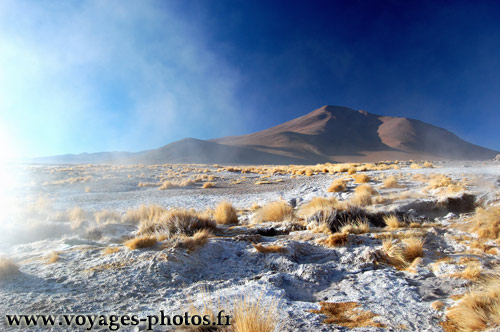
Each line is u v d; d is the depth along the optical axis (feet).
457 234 26.73
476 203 37.37
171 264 19.03
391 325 12.28
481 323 11.76
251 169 163.63
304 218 34.91
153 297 15.31
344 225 31.55
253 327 10.89
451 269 18.65
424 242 24.77
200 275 18.90
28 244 27.14
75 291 15.61
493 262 19.31
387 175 75.66
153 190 86.38
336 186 60.64
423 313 13.46
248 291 15.69
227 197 68.18
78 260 20.33
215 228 32.35
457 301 14.32
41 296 14.88
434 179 62.85
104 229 32.55
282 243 23.89
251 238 25.96
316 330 11.69
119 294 15.40
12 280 16.75
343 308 14.21
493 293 13.71
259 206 50.62
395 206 37.86
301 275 18.90
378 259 21.08
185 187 92.48
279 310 13.51
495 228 25.41
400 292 15.97
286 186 80.79
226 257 22.13
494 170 72.23
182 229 28.76
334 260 21.94
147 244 23.02
